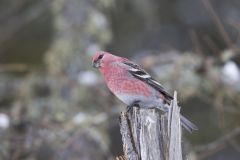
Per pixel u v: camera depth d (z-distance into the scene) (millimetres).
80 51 13273
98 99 12766
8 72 15172
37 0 15859
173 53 12969
